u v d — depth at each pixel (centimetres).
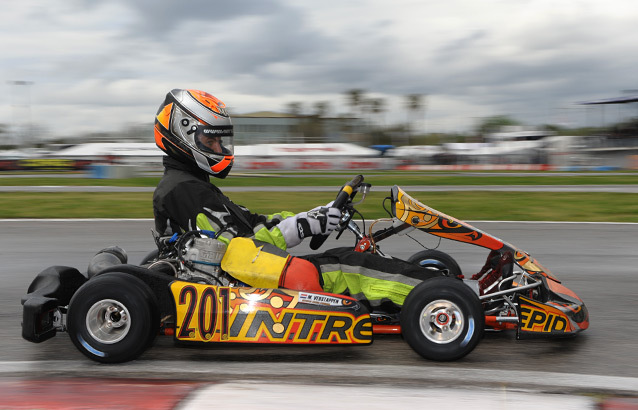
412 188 1614
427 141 5212
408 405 238
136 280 292
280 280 305
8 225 820
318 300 294
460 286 292
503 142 3709
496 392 255
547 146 3566
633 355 316
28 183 1836
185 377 279
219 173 328
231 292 295
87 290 288
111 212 978
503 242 343
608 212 983
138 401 242
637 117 3303
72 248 646
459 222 342
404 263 318
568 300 335
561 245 665
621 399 249
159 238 332
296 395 248
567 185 1747
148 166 3659
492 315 333
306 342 289
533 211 994
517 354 315
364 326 292
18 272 530
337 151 3753
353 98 5288
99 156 3694
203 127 316
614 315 394
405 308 295
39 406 238
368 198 1201
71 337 290
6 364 298
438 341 293
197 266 310
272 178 2200
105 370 288
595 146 3450
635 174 2608
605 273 524
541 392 258
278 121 4650
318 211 317
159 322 295
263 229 317
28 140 4444
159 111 326
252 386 260
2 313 399
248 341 289
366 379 275
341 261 318
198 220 309
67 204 1094
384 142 5309
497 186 1702
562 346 329
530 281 338
